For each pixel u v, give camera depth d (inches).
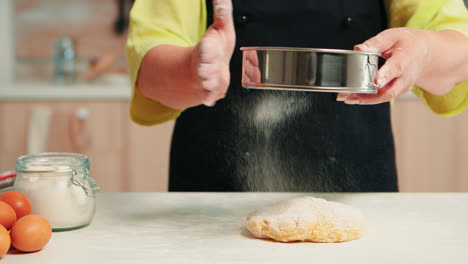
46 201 43.1
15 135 104.0
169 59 44.5
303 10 54.4
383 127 55.9
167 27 49.9
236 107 54.2
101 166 106.0
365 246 41.6
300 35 54.8
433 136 105.8
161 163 106.5
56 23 124.5
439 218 46.6
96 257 39.9
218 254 40.3
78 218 43.7
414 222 45.8
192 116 55.1
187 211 47.7
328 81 38.2
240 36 54.7
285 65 38.3
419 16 51.9
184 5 51.3
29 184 43.5
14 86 109.5
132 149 105.9
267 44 54.6
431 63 45.2
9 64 123.9
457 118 105.3
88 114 104.6
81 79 120.6
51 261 39.4
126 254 40.3
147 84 47.0
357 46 41.4
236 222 45.6
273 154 54.2
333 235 41.8
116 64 125.4
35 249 40.3
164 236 43.0
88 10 124.6
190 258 39.8
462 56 46.6
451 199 51.0
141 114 51.9
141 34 49.4
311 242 42.2
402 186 107.0
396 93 42.3
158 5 50.6
